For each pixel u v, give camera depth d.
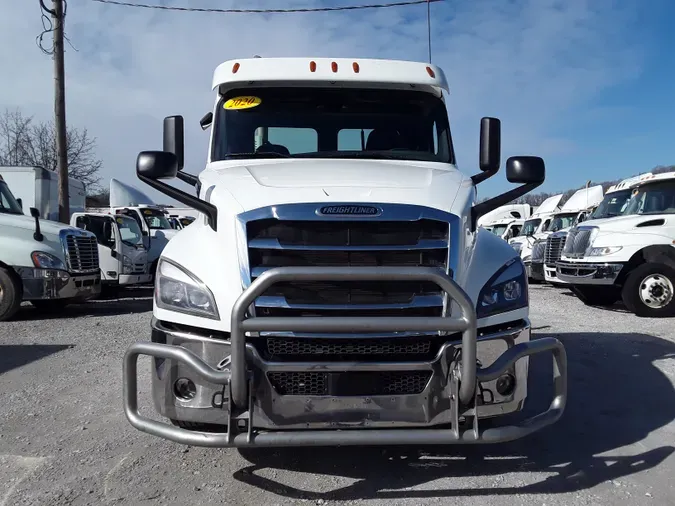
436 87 4.79
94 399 5.34
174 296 3.49
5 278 9.85
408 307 3.28
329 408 3.22
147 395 5.36
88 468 3.85
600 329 8.73
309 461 3.95
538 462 3.93
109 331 8.95
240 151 4.62
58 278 10.13
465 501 3.39
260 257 3.35
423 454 4.06
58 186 16.41
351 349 3.28
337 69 4.70
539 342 3.42
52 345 7.78
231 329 3.04
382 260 3.35
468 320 3.07
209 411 3.31
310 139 4.68
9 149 35.38
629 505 3.33
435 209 3.44
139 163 3.90
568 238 11.56
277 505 3.36
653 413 4.89
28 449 4.17
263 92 4.77
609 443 4.25
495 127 4.62
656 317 9.98
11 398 5.38
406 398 3.24
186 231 3.99
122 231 14.01
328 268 3.01
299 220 3.33
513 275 3.66
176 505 3.36
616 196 12.32
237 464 3.91
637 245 10.19
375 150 4.69
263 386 3.18
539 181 4.04
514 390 3.49
